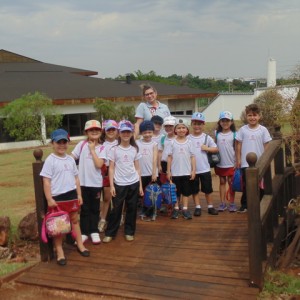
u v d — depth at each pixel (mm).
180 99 35094
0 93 26250
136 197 5871
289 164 6199
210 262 5035
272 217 5188
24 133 23500
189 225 6230
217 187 9547
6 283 5055
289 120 5539
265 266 4699
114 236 5895
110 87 32000
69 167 5379
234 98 36312
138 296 4480
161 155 6719
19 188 11031
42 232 5258
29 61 40469
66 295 4754
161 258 5250
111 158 5816
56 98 26359
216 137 6766
